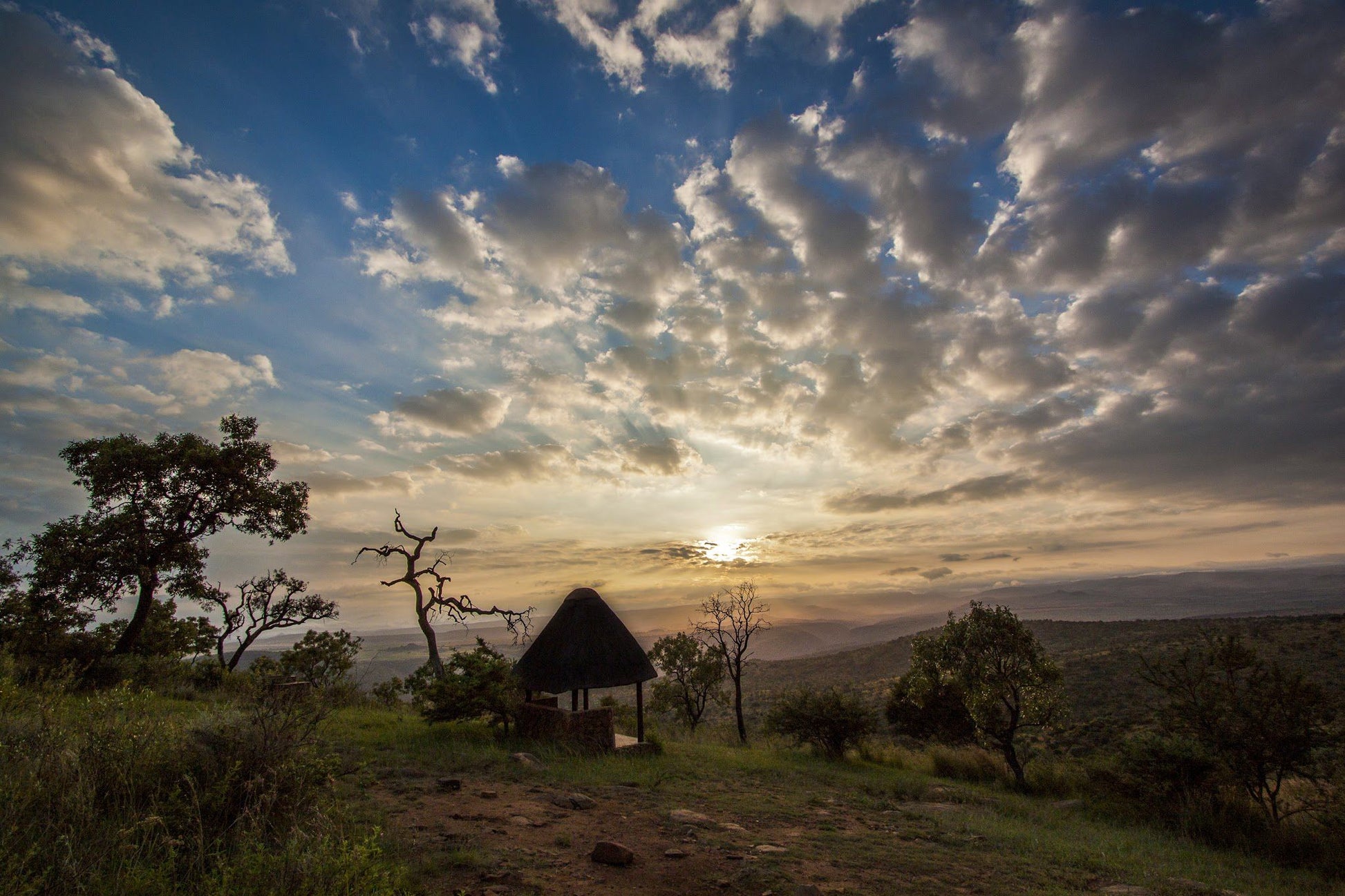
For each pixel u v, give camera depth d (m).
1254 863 11.09
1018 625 19.14
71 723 5.70
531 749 13.43
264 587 33.00
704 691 31.56
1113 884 7.98
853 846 8.47
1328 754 13.41
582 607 16.92
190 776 5.26
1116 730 27.80
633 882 6.18
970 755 20.36
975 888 7.14
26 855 3.73
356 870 4.34
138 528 23.91
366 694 24.56
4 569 22.31
